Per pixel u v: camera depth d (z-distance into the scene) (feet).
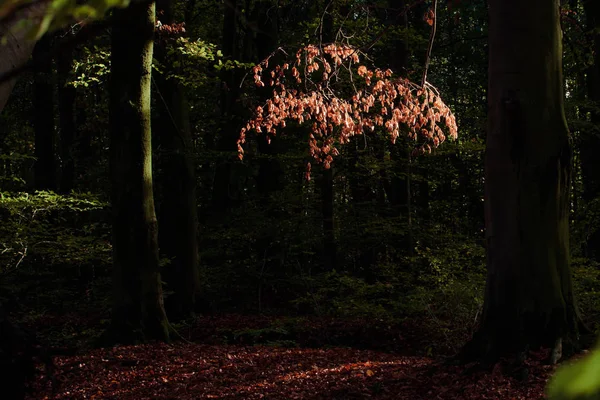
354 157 58.70
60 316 48.34
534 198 26.04
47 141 67.26
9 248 41.55
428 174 62.28
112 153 37.99
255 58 69.97
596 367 2.32
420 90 33.30
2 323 13.88
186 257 50.57
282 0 62.95
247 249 61.87
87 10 3.11
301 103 33.81
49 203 41.32
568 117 55.26
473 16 79.87
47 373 14.34
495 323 26.30
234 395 26.05
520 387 23.65
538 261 26.12
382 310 42.57
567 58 64.34
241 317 48.85
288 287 57.72
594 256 56.54
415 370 27.12
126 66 37.45
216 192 69.21
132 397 26.53
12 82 7.77
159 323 37.93
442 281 40.09
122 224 37.88
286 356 33.14
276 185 63.36
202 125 76.59
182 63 48.32
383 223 55.26
